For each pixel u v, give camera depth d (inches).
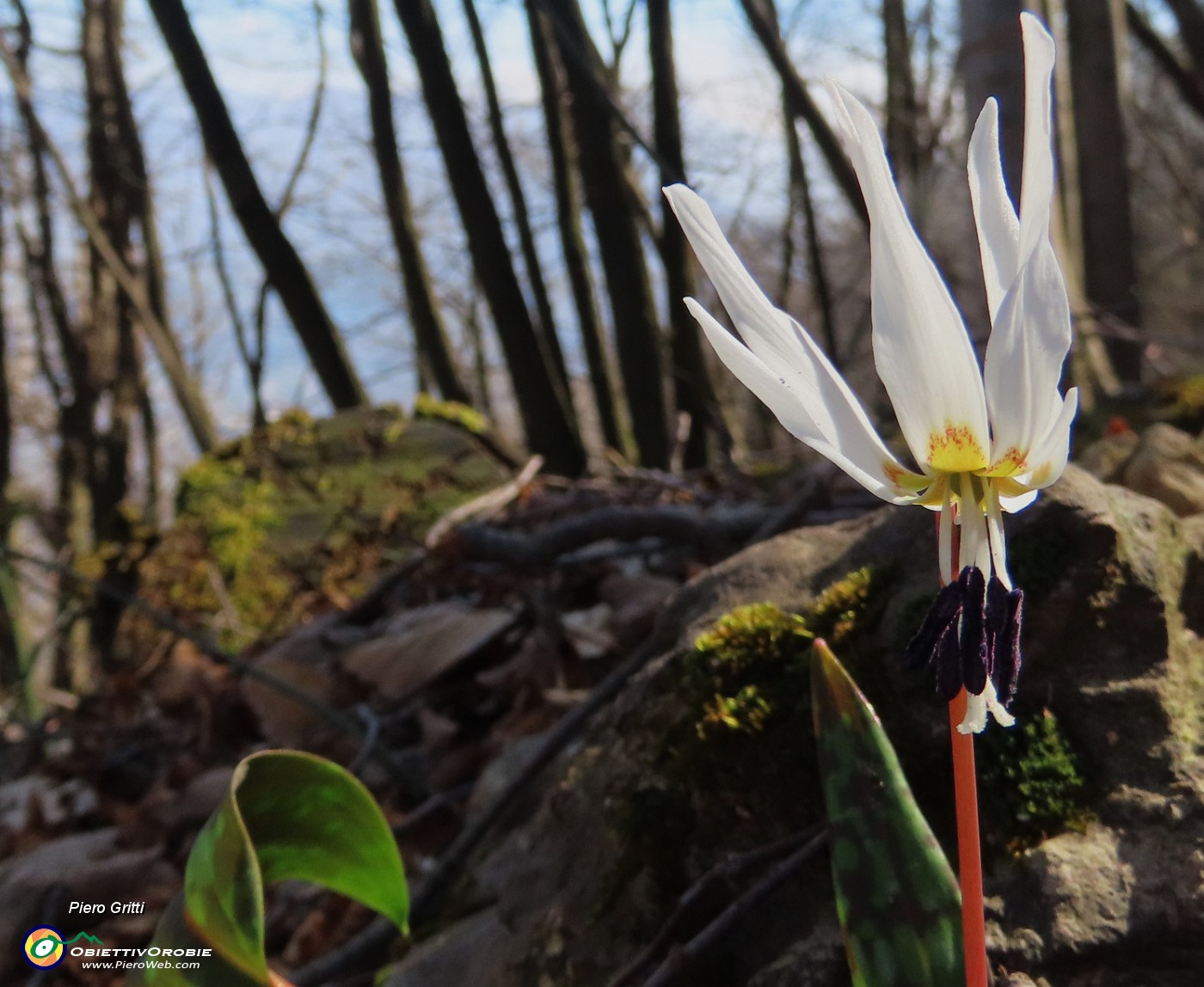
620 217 211.6
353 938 76.6
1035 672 45.9
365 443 187.8
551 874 57.7
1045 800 43.3
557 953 52.9
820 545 59.3
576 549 105.5
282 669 106.4
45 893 83.0
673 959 44.2
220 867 31.2
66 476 387.5
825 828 46.8
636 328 215.2
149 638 159.0
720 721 50.2
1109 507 46.8
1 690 265.9
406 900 39.4
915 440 28.0
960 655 28.4
